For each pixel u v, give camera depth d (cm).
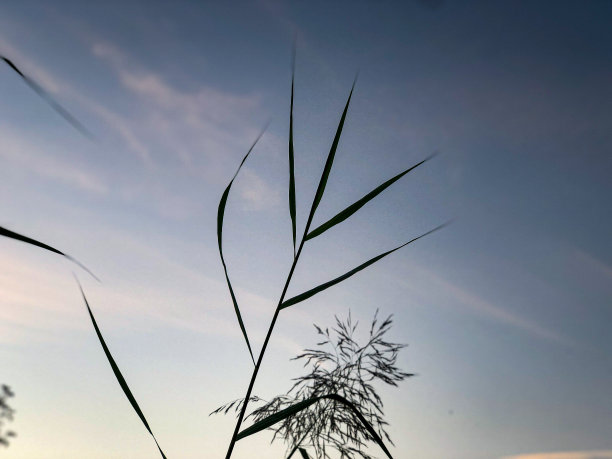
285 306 87
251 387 85
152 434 86
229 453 82
